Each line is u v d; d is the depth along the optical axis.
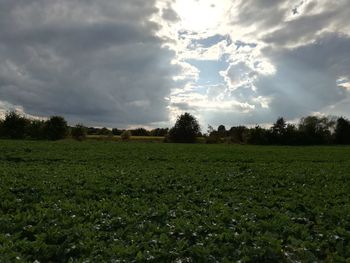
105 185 20.41
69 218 13.20
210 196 18.81
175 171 27.72
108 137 117.94
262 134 109.88
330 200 17.83
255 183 23.08
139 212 14.55
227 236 11.60
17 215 13.12
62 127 95.94
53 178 21.97
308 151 60.03
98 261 9.71
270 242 11.09
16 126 92.31
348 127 114.56
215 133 122.75
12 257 9.68
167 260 10.02
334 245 11.67
